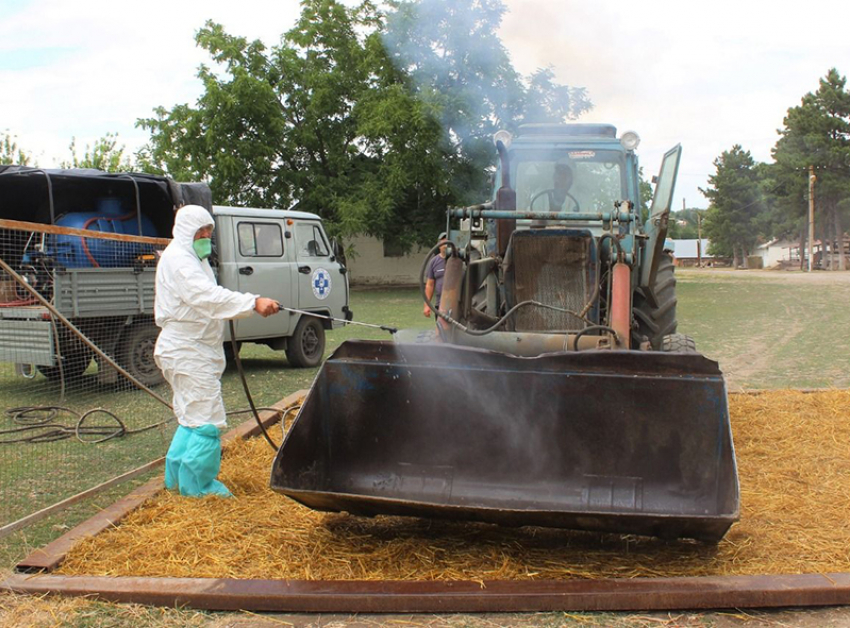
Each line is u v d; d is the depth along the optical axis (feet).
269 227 35.60
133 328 29.55
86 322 28.17
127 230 30.99
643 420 13.46
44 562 12.71
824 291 93.76
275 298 35.35
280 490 13.33
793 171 184.85
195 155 89.71
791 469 17.62
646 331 24.09
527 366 13.88
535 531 14.29
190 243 16.47
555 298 19.77
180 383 16.34
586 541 13.80
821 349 41.32
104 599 11.78
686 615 11.35
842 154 178.29
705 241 319.88
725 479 12.87
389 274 108.17
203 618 11.43
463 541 13.89
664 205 21.11
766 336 47.62
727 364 36.04
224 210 33.76
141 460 20.02
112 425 23.84
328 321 38.42
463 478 14.29
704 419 13.15
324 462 14.73
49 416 25.34
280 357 40.91
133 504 15.44
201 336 16.30
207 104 88.07
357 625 11.21
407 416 14.49
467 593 11.49
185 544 13.65
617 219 19.01
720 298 83.87
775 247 260.01
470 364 14.07
